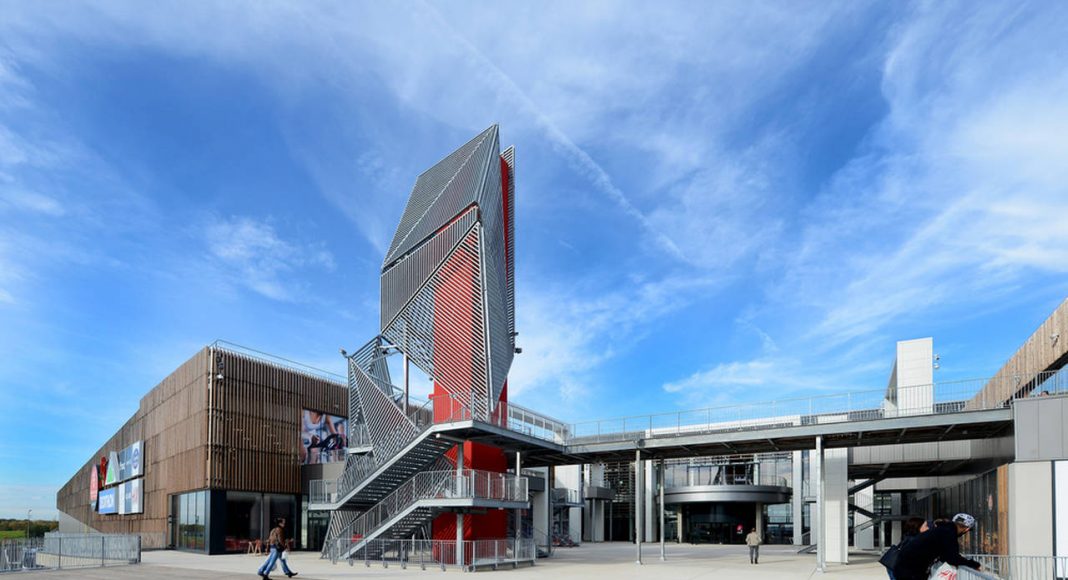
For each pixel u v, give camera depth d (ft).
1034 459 68.54
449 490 83.35
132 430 164.86
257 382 128.77
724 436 93.66
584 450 103.35
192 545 120.78
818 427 88.02
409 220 116.06
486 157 107.65
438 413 96.78
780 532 178.60
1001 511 76.23
